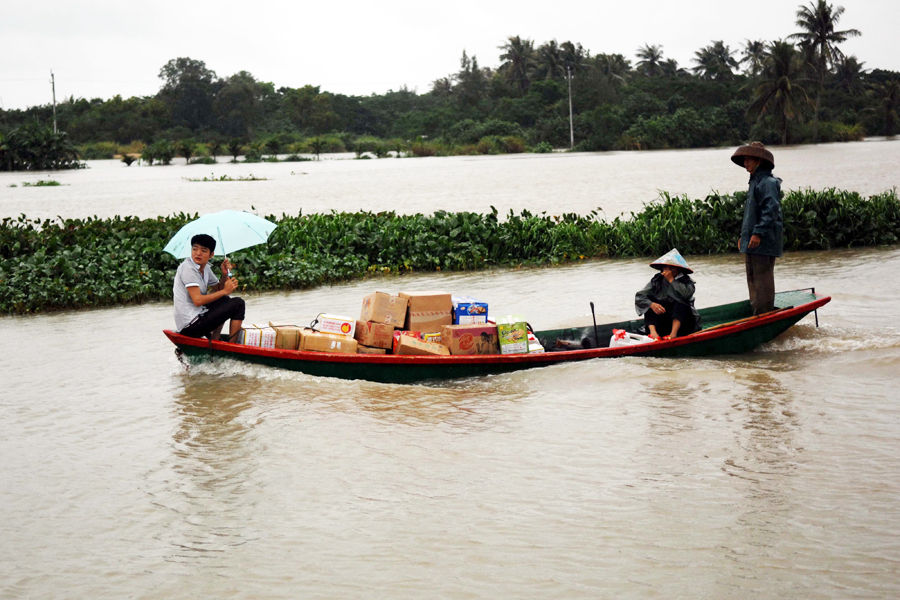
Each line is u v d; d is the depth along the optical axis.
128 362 10.20
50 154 84.31
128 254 15.81
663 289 9.62
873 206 18.34
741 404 7.68
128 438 7.44
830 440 6.70
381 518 5.66
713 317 10.46
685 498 5.77
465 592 4.70
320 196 36.81
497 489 6.06
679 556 5.00
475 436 7.17
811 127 95.75
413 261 16.95
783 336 9.96
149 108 133.62
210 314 9.38
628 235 18.23
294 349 9.33
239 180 53.41
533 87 116.81
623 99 110.12
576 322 11.30
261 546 5.34
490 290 14.27
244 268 15.65
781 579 4.70
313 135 131.75
